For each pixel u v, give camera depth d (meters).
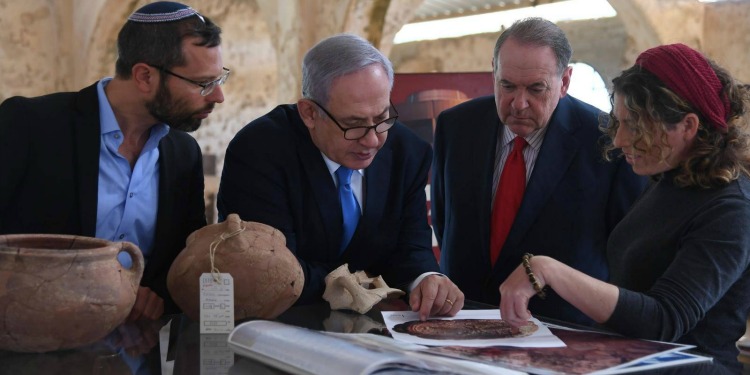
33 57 7.90
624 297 1.82
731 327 2.00
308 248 2.41
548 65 2.53
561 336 1.82
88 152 2.42
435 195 3.12
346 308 2.14
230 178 2.42
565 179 2.74
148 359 1.68
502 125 2.88
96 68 7.87
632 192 2.74
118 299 1.74
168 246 2.57
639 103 1.99
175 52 2.34
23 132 2.39
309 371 1.45
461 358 1.59
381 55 2.22
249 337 1.64
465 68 11.48
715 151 1.97
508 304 1.83
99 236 2.48
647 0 6.95
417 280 2.26
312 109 2.27
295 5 6.05
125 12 7.69
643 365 1.58
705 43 7.24
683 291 1.85
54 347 1.71
